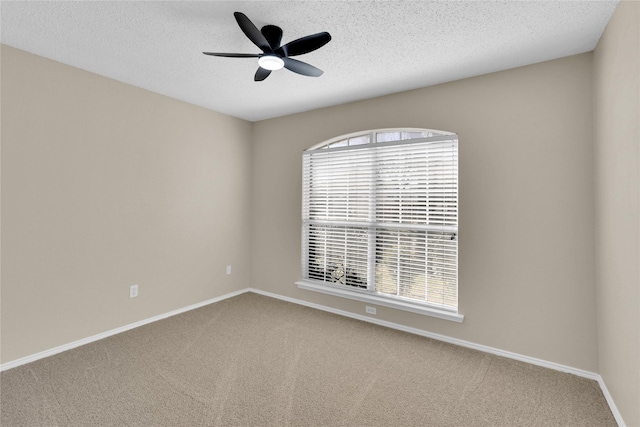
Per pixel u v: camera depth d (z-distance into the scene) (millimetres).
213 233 4008
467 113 2865
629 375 1719
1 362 2367
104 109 2943
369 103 3441
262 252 4387
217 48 2402
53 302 2639
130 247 3174
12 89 2396
